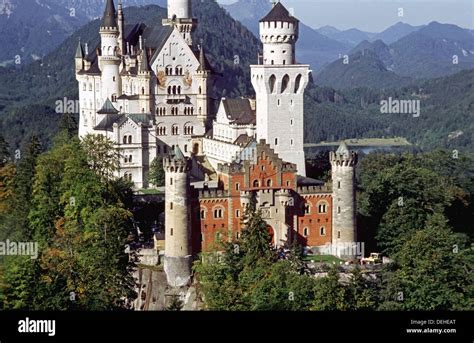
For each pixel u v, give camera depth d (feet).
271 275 573.74
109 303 570.05
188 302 624.59
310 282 565.53
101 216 624.59
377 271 632.79
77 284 579.48
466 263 606.96
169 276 643.04
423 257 587.68
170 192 640.17
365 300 558.56
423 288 570.46
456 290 586.04
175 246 641.81
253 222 621.72
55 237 649.20
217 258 614.34
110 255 602.03
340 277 622.13
